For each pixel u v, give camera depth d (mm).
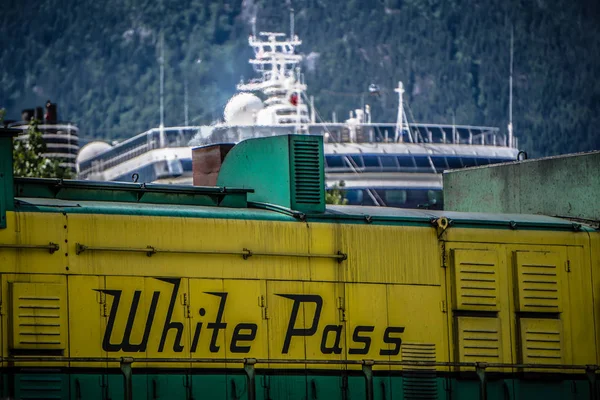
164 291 83375
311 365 87812
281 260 87750
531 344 95000
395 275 91500
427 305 92375
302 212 89500
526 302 95312
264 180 91188
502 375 94125
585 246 97875
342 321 89188
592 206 101000
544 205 104188
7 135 79750
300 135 90438
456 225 94438
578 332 96688
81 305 80688
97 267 81562
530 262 95750
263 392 86125
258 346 86188
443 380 92188
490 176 108625
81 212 81750
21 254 79438
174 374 83250
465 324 93250
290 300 87562
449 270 93562
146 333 82500
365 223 91250
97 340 80875
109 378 80875
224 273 85562
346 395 88688
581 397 96188
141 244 83125
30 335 78688
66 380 79625
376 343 90125
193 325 84125
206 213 85812
